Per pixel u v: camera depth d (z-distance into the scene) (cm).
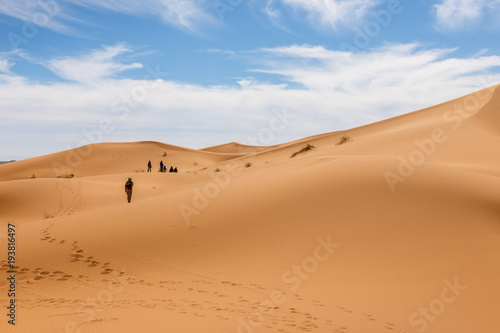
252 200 1747
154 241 1465
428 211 1456
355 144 4075
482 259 1162
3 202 3127
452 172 1791
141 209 1852
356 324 852
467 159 2936
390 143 3659
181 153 11169
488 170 2517
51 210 2994
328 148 4694
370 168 1862
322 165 2088
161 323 823
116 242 1468
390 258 1209
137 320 843
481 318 879
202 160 10975
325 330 814
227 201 1789
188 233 1508
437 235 1314
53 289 1102
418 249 1245
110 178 4731
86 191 3534
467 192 1575
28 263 1296
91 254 1373
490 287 1013
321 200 1619
